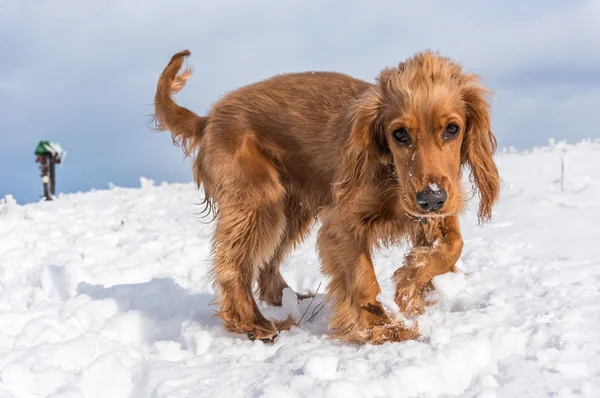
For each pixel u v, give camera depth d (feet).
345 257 3.89
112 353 3.50
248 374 3.24
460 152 3.84
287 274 5.17
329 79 4.27
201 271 5.20
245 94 4.41
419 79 3.65
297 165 4.30
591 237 5.23
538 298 3.96
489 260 4.88
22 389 3.33
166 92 4.64
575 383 2.99
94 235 6.75
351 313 3.84
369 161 3.80
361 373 3.18
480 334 3.47
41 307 4.38
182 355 3.68
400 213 3.85
